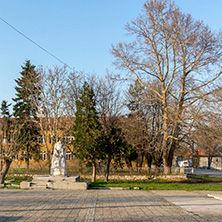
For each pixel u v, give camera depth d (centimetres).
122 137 3142
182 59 3045
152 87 3559
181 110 3042
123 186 2230
